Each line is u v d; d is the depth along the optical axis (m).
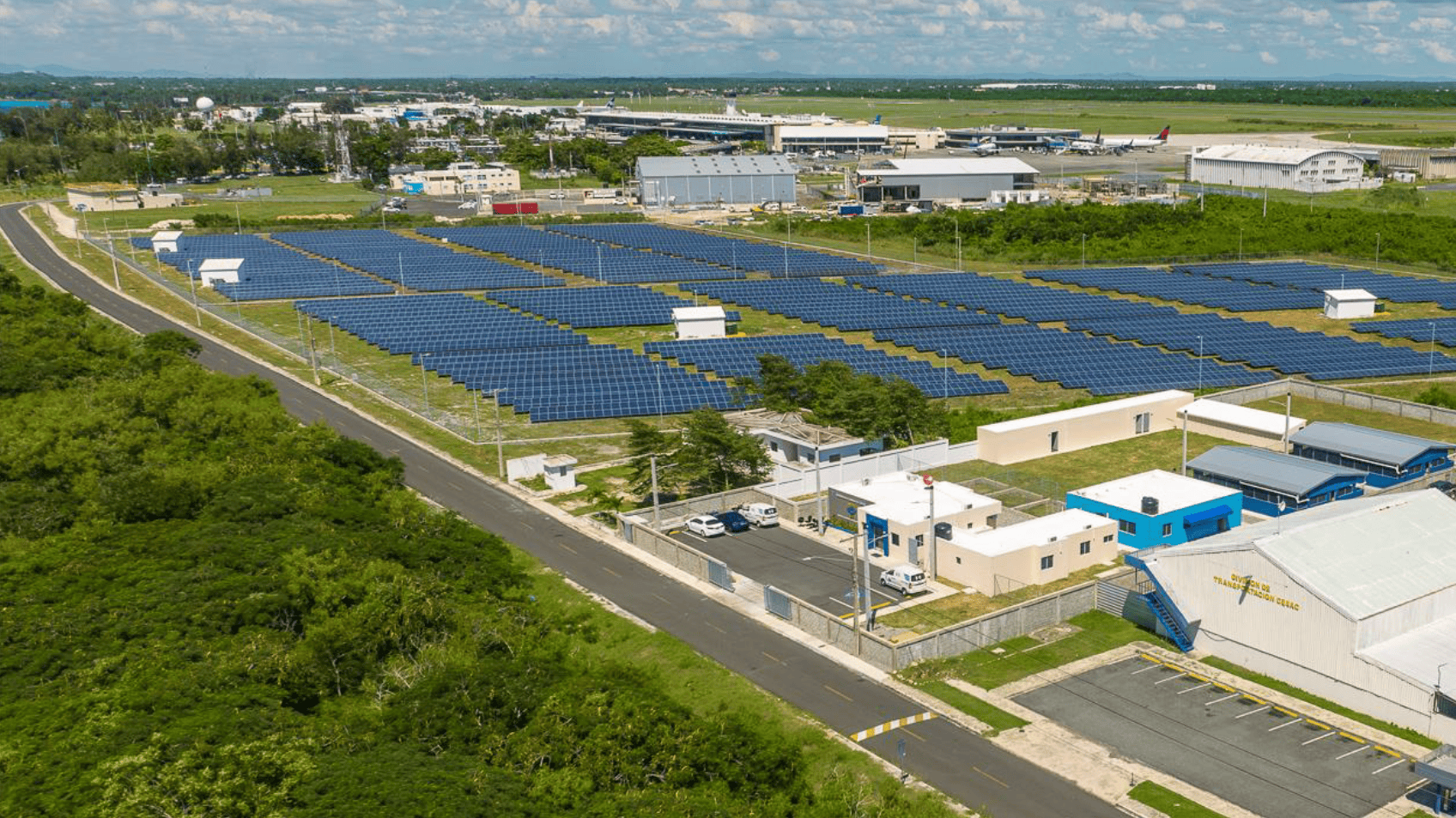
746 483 115.69
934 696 75.12
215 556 85.75
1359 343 171.88
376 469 114.44
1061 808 62.66
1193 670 78.06
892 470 120.56
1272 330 180.88
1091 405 136.62
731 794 60.28
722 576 92.62
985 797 63.72
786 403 133.88
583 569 97.06
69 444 110.56
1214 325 184.38
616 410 140.25
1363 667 71.19
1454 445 120.12
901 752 67.81
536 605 87.81
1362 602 72.94
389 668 74.00
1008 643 82.81
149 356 149.50
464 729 63.53
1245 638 77.94
